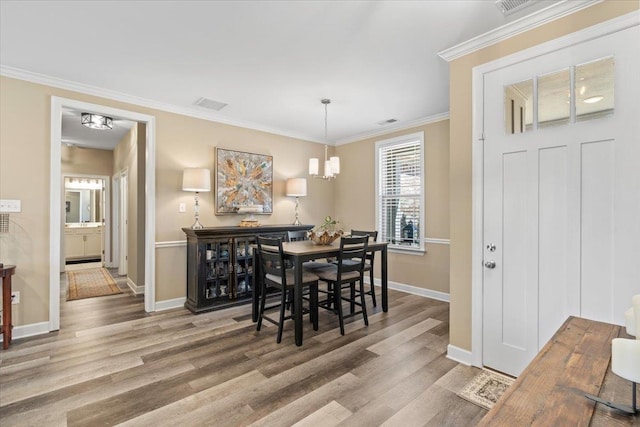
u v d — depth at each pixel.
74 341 2.82
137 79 3.06
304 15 2.07
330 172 3.57
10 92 2.85
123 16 2.07
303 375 2.24
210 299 3.71
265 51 2.54
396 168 4.79
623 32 1.73
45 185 3.00
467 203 2.39
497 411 0.81
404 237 4.67
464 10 2.01
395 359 2.48
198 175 3.69
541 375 0.98
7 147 2.84
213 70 2.88
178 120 3.89
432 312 3.65
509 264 2.18
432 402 1.92
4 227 2.81
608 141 1.78
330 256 3.03
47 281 3.01
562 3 1.89
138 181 4.43
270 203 4.79
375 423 1.73
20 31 2.24
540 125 2.04
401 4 1.96
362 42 2.40
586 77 1.86
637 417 0.77
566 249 1.93
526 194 2.10
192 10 2.02
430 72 2.92
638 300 1.02
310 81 3.12
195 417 1.79
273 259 2.95
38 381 2.15
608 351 1.14
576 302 1.89
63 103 3.10
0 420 1.76
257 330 3.09
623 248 1.74
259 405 1.90
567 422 0.76
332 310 3.33
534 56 2.05
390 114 4.15
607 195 1.79
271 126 4.73
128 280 4.98
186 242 3.94
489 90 2.27
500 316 2.22
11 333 2.72
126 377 2.21
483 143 2.30
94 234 7.66
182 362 2.43
